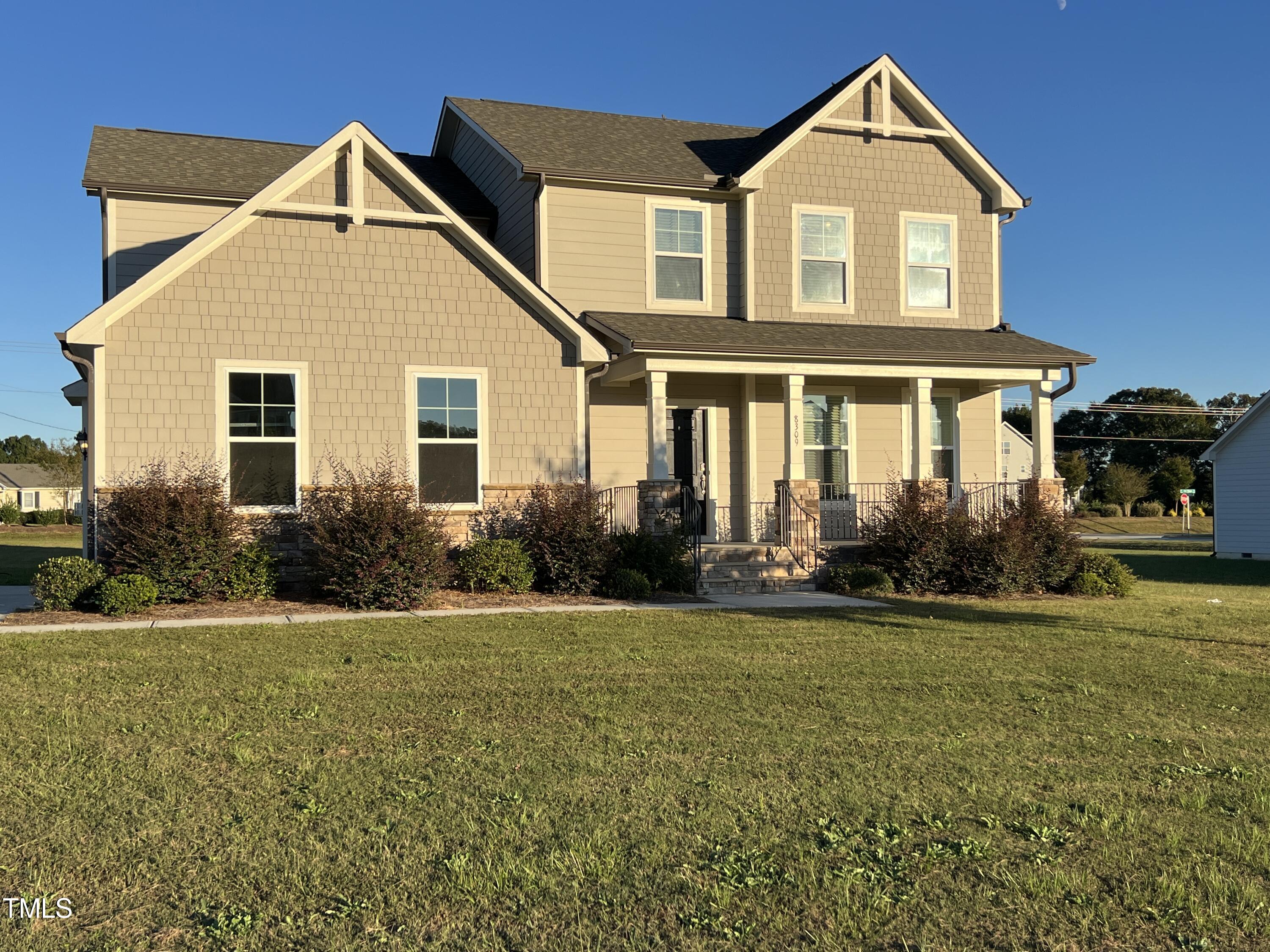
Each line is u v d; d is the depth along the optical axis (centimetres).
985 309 2034
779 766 669
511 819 563
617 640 1146
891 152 1975
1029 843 541
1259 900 470
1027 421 8294
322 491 1490
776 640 1163
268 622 1259
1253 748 737
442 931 435
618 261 1820
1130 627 1332
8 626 1207
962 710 838
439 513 1492
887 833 552
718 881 486
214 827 548
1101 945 430
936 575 1694
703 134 2145
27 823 550
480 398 1602
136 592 1305
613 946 423
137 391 1427
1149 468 8575
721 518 1891
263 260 1493
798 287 1906
